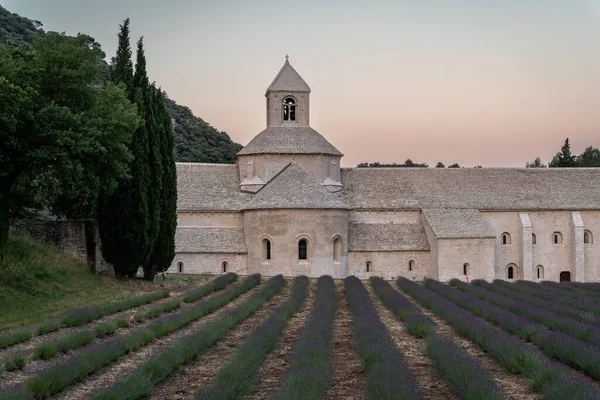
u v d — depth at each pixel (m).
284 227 61.03
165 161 48.75
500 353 21.33
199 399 15.45
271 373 20.39
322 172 68.00
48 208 49.12
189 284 48.12
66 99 39.28
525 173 76.69
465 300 36.44
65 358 21.48
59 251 43.47
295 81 70.56
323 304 33.47
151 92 47.78
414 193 71.38
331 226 61.84
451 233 66.00
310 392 15.79
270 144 67.50
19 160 36.78
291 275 60.72
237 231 64.38
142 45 47.44
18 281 34.50
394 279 63.56
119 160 40.69
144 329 25.44
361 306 32.81
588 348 20.81
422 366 21.48
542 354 22.22
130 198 44.16
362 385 19.03
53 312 30.48
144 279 48.25
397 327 29.50
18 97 32.66
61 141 35.31
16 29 124.75
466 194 72.25
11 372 19.61
